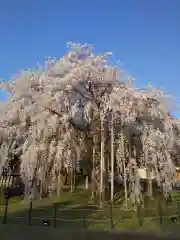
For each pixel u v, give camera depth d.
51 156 20.09
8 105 22.41
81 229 12.41
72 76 21.00
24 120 21.48
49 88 21.22
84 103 21.42
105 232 11.88
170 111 22.28
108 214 16.42
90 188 24.64
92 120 21.17
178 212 16.27
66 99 20.67
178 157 22.55
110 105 19.84
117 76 22.23
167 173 19.48
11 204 20.52
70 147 20.56
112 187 19.69
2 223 13.88
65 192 25.84
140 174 21.38
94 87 21.42
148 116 21.22
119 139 20.38
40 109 20.81
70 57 22.89
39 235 11.30
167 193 19.77
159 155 19.56
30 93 21.92
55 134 20.62
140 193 18.86
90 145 22.80
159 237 11.11
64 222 14.18
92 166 23.75
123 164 19.89
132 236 11.20
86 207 18.89
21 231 11.98
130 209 17.91
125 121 19.72
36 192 21.52
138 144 21.28
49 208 18.58
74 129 21.30
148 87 22.55
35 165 19.89
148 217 15.34
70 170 21.89
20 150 22.11
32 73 23.19
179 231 12.06
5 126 22.14
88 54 23.17
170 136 20.75
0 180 25.09
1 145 22.73
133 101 20.70
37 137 20.22
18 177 25.91
